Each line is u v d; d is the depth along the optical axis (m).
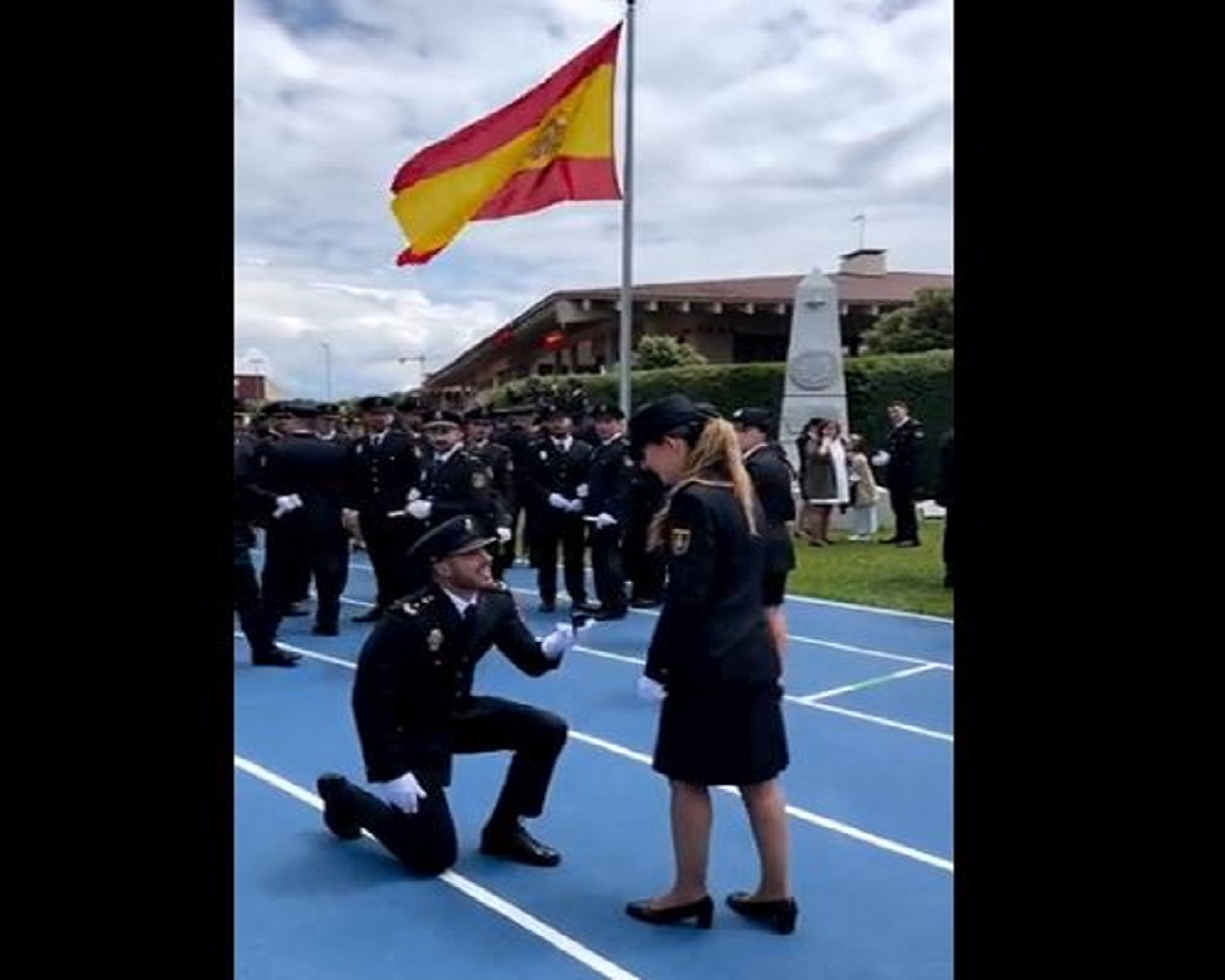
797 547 15.02
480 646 4.45
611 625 9.78
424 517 9.23
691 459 3.70
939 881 4.27
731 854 4.55
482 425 11.51
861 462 16.14
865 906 4.05
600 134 10.95
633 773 5.64
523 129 10.66
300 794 5.37
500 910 4.06
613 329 29.67
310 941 3.82
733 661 3.63
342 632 9.55
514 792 4.49
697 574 3.58
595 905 4.10
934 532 16.27
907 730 6.42
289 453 8.83
